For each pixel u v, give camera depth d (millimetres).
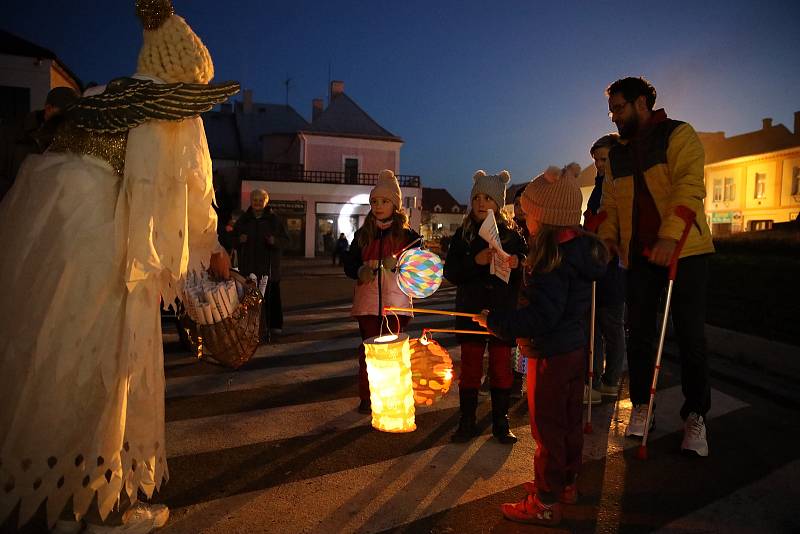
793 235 8609
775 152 34625
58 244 2355
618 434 4152
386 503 3043
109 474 2412
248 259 7617
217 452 3686
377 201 4441
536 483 2902
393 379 3312
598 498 3146
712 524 2869
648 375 4070
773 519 2922
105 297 2404
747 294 6848
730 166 38000
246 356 3477
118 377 2416
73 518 2557
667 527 2840
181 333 6559
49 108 2641
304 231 39219
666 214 3854
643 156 4047
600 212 4102
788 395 4828
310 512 2932
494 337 3924
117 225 2430
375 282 4410
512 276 4195
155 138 2490
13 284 2363
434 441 3959
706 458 3707
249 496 3088
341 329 8383
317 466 3498
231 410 4555
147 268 2420
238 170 43469
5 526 2643
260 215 7645
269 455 3656
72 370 2336
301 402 4793
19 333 2330
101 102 2457
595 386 5031
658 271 4043
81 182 2416
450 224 69500
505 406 3988
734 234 9984
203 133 2744
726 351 6289
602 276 3055
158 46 2619
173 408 4590
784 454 3779
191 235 2779
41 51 22203
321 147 41250
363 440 3945
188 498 3051
